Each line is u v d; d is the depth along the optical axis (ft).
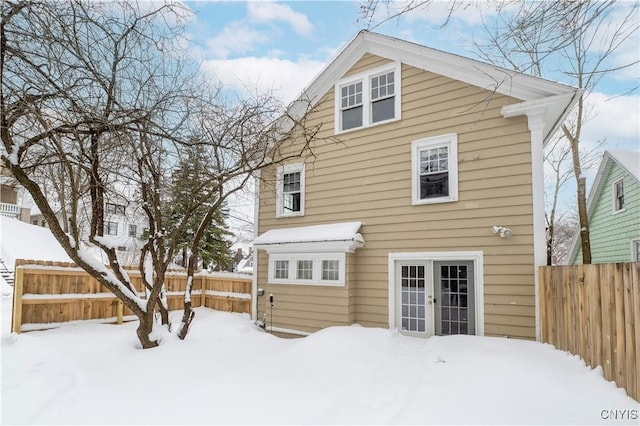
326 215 29.58
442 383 12.75
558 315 17.12
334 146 29.78
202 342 19.07
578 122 39.50
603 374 12.14
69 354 16.53
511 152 22.45
